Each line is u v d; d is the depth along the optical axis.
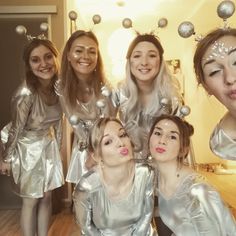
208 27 4.67
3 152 2.02
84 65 1.69
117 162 1.34
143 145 1.58
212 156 5.34
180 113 1.49
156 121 1.36
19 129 1.94
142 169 1.42
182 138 1.32
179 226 1.32
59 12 3.05
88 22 5.29
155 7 4.86
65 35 3.06
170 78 1.58
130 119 1.60
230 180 4.30
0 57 3.08
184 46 5.51
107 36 5.55
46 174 2.01
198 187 1.25
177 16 5.25
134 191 1.41
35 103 1.93
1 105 3.12
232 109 0.91
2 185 3.15
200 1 4.57
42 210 2.08
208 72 0.91
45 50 1.85
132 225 1.45
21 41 3.06
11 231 2.61
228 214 1.25
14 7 3.03
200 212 1.24
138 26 5.69
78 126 1.76
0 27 3.06
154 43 1.54
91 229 1.47
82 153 1.79
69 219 2.80
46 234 2.11
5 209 3.16
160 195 1.36
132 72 1.55
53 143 2.07
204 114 5.27
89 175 1.44
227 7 0.94
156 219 1.56
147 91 1.58
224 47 0.88
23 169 1.99
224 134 1.01
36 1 3.04
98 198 1.41
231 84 0.87
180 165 1.33
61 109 2.03
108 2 4.61
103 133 1.35
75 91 1.75
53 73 1.89
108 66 3.69
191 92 5.25
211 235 1.23
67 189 3.09
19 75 3.08
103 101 1.59
